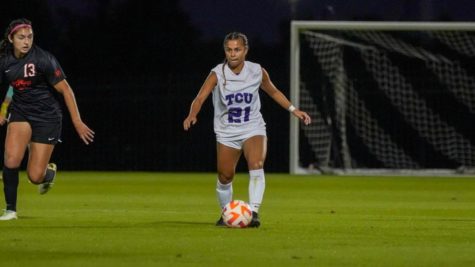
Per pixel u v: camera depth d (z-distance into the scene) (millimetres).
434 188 59344
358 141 92438
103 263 21656
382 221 33969
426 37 92812
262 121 30922
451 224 32781
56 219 33875
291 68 74188
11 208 33438
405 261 22359
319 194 52656
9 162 32719
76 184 61688
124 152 90562
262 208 41656
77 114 32312
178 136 89938
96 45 96000
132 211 38844
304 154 91750
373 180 68938
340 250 24438
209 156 89688
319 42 88500
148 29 96500
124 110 90688
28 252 23641
